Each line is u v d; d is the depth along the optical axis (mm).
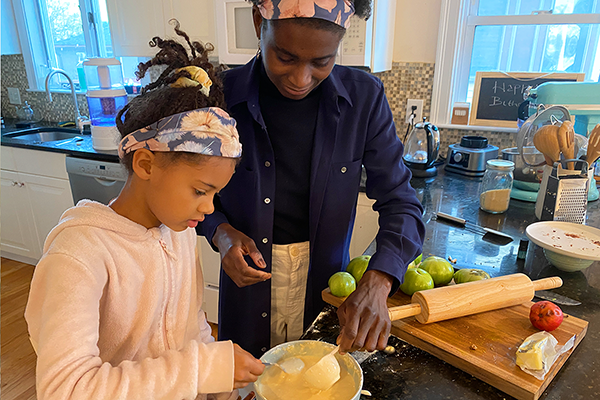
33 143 2615
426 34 2193
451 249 1311
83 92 3131
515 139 2182
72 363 572
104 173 2371
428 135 1966
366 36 1866
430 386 778
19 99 3404
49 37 3266
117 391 579
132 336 766
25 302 2576
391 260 949
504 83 2154
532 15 2096
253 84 1096
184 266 846
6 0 3115
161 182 667
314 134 1135
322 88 1101
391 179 1162
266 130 1114
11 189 2797
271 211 1191
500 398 753
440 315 877
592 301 1040
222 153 663
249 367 666
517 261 1237
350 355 799
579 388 761
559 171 1396
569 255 1113
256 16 957
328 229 1221
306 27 790
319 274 1251
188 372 619
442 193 1826
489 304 927
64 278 612
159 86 719
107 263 676
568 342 831
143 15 2443
